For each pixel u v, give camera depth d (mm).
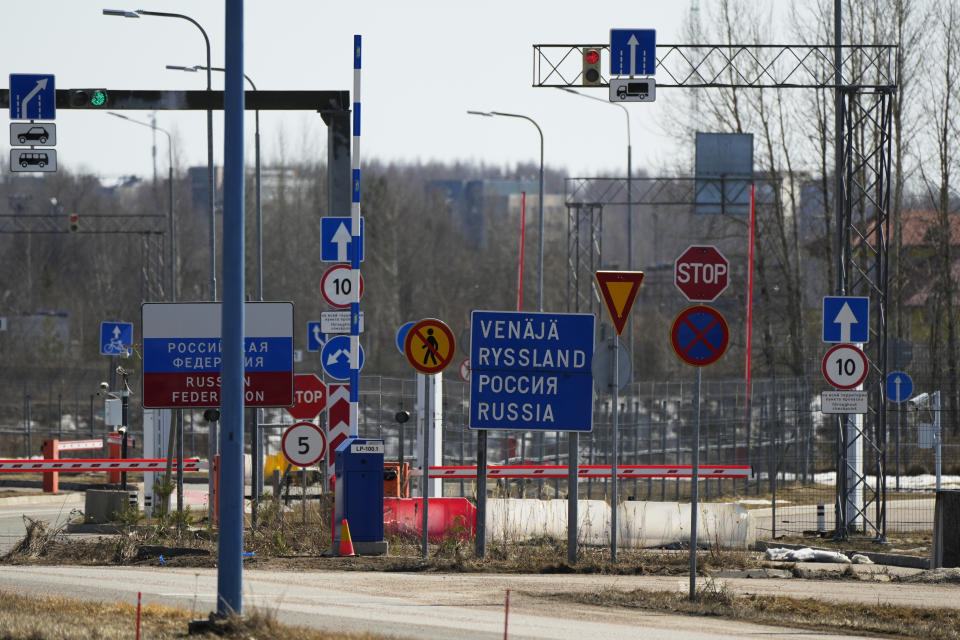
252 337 70688
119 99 77188
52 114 77000
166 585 54906
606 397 137500
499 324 61781
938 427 118500
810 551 76938
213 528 79500
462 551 65812
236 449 39844
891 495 119000
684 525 80938
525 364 61781
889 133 92625
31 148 77188
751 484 128000
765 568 69000
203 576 58812
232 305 39594
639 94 94188
